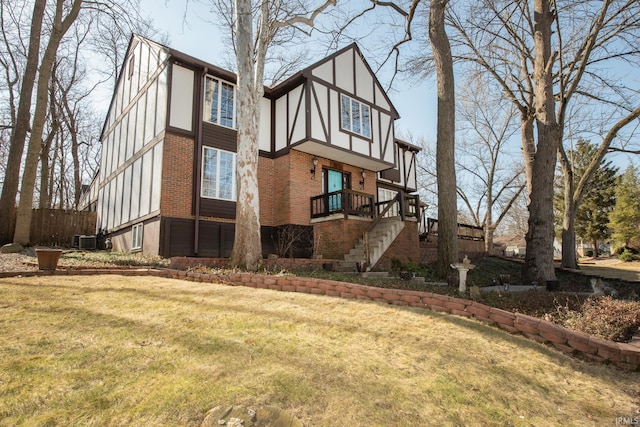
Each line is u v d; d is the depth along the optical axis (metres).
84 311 4.21
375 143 15.09
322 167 14.48
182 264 7.95
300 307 4.92
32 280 5.95
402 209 12.66
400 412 2.59
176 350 3.23
